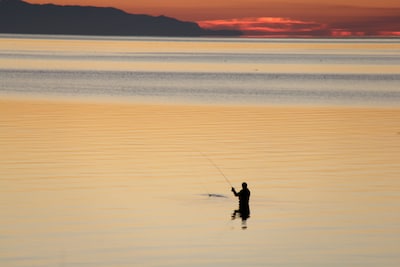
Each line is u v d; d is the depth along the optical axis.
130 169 72.88
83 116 116.25
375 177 70.00
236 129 102.06
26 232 51.03
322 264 45.12
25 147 84.56
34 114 118.06
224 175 70.69
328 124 109.12
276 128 103.69
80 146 85.88
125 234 50.94
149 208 58.03
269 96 161.75
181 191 64.00
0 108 127.06
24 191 62.97
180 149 84.94
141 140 91.00
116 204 59.12
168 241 49.59
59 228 52.06
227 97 157.88
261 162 77.44
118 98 152.88
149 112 123.81
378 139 94.06
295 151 84.31
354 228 52.84
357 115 122.56
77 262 45.06
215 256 46.41
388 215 56.25
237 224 53.91
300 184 66.88
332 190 64.56
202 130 100.56
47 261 45.22
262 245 48.94
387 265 45.00
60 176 69.06
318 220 54.91
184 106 135.75
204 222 54.38
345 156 81.25
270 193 63.50
